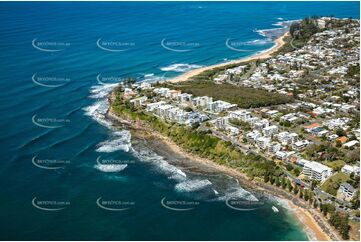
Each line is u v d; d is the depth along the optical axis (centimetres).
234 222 18138
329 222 17812
